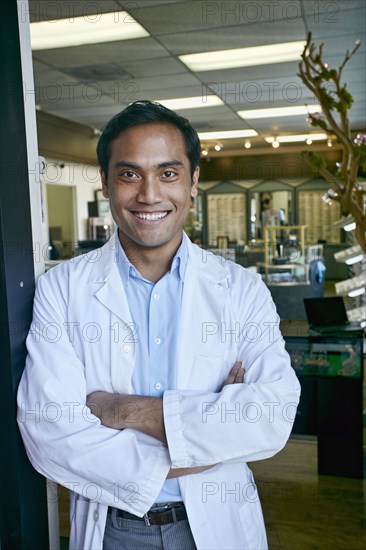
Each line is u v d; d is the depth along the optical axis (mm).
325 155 11625
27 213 1203
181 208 1102
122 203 1079
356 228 2734
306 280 7332
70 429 1048
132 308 1174
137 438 1094
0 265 1100
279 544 2336
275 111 7871
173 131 1073
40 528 1273
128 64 5469
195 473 1079
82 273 1197
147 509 1044
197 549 1095
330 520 2535
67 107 7316
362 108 7793
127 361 1144
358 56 5305
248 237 13398
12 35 1143
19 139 1170
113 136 1078
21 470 1167
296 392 1110
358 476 2949
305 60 2619
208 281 1206
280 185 13062
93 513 1133
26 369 1128
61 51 5000
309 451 3340
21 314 1168
